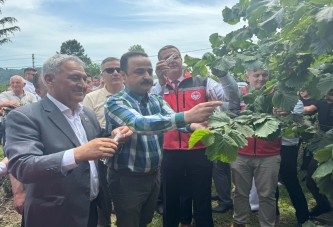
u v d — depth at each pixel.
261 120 1.82
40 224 1.81
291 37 1.82
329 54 1.90
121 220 2.41
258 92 2.31
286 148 3.30
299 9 1.69
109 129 2.34
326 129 3.68
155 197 2.57
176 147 2.91
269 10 2.25
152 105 2.51
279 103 1.92
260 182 3.05
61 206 1.79
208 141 1.58
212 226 3.01
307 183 3.38
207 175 2.93
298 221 3.37
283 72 1.97
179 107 2.99
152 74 2.41
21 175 1.65
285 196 4.38
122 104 2.26
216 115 1.86
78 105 2.09
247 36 2.48
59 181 1.81
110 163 2.38
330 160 1.56
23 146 1.71
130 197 2.35
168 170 2.98
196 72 2.41
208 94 2.99
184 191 3.27
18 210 2.09
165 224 3.06
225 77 2.60
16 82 6.14
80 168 1.90
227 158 1.58
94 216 2.21
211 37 2.72
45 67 1.93
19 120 1.79
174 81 3.05
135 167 2.31
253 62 2.21
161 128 1.97
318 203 3.42
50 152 1.81
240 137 1.65
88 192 1.92
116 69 3.69
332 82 1.69
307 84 1.91
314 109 3.83
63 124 1.90
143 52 2.42
